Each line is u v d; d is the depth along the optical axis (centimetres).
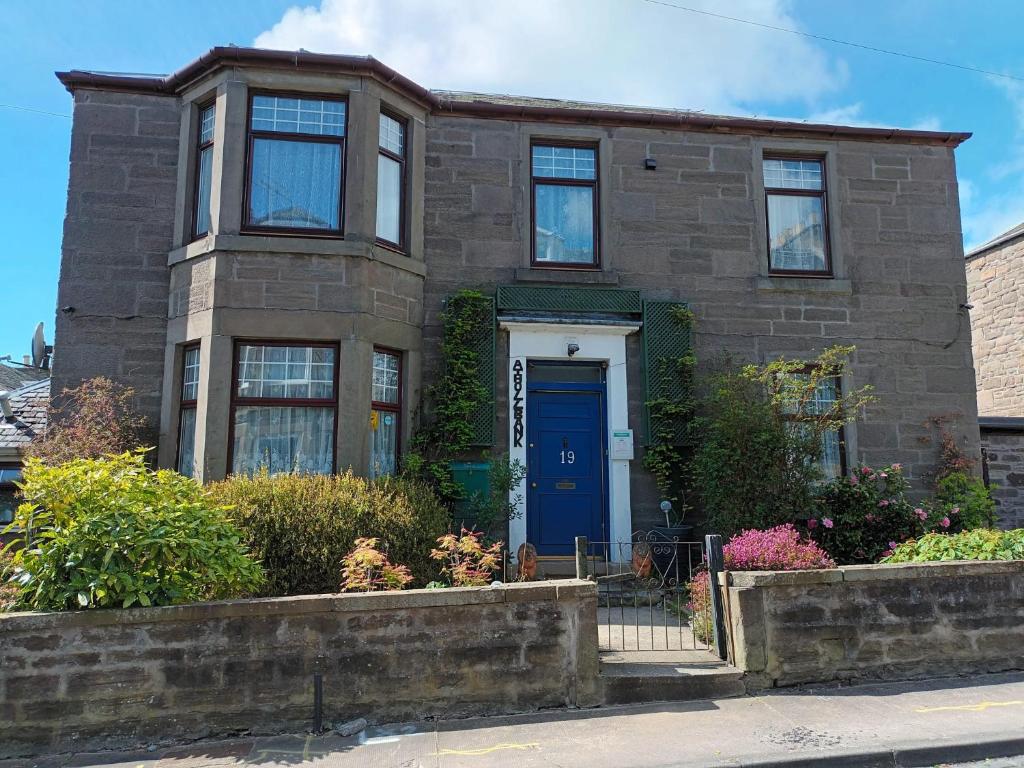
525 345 938
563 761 432
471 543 609
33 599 493
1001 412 1427
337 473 815
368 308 857
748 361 978
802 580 560
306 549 649
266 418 841
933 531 873
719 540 589
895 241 1035
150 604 482
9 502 888
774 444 832
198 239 863
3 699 459
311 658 492
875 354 1004
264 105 883
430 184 953
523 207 967
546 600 524
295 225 869
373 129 889
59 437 790
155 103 914
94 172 892
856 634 565
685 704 523
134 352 870
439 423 895
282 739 473
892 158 1055
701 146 1016
